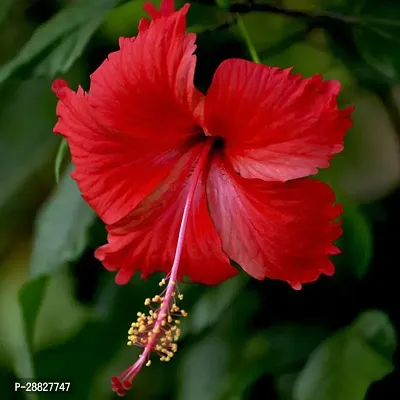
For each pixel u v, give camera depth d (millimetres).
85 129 781
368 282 872
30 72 818
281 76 753
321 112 750
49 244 841
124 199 792
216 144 799
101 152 784
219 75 760
